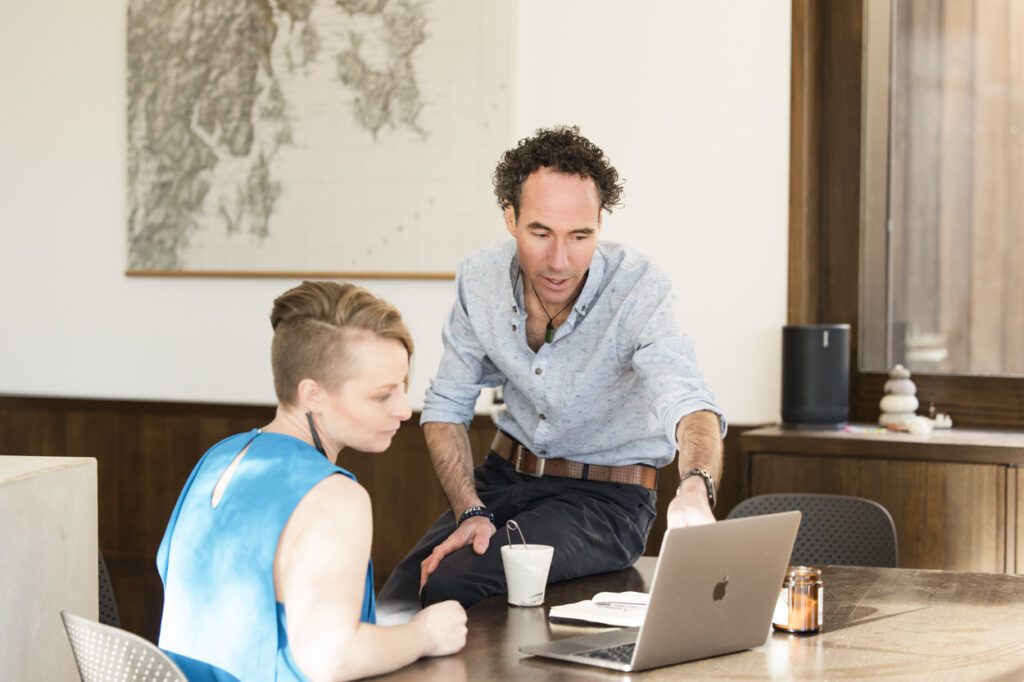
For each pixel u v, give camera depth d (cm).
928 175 405
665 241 420
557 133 247
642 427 264
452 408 285
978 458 346
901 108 408
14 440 488
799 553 281
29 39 488
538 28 430
